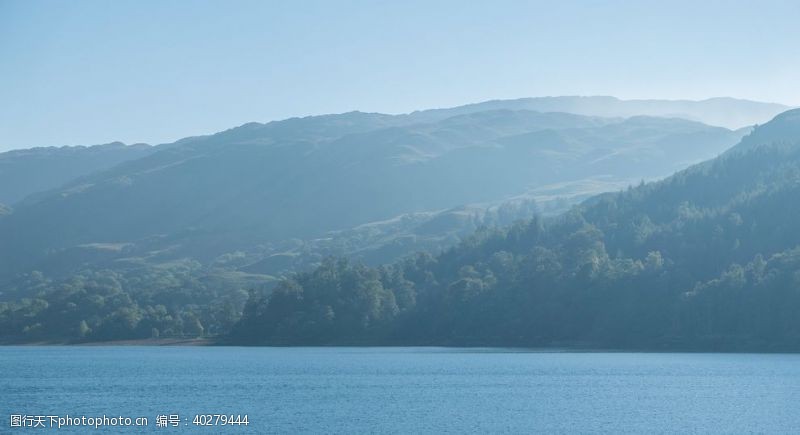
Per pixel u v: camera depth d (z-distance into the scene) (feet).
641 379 598.34
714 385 558.97
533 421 425.69
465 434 393.70
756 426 410.52
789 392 524.52
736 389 539.70
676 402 486.38
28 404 491.31
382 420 430.20
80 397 523.70
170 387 576.61
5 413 455.63
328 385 581.53
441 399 505.66
